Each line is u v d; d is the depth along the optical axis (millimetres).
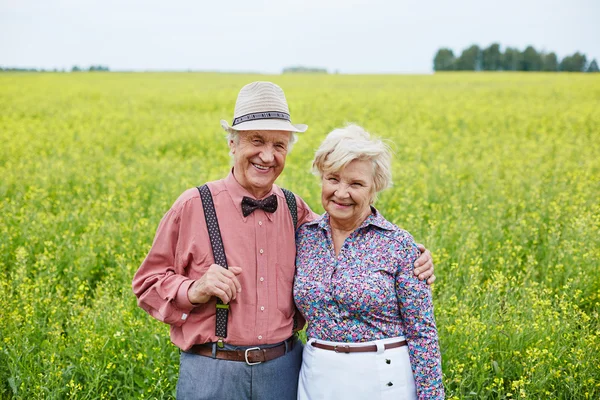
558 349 4098
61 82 38344
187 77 48281
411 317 2795
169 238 2885
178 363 4062
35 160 11008
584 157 11359
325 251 2904
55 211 7910
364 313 2766
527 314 4617
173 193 8070
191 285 2764
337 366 2771
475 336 4141
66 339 4414
